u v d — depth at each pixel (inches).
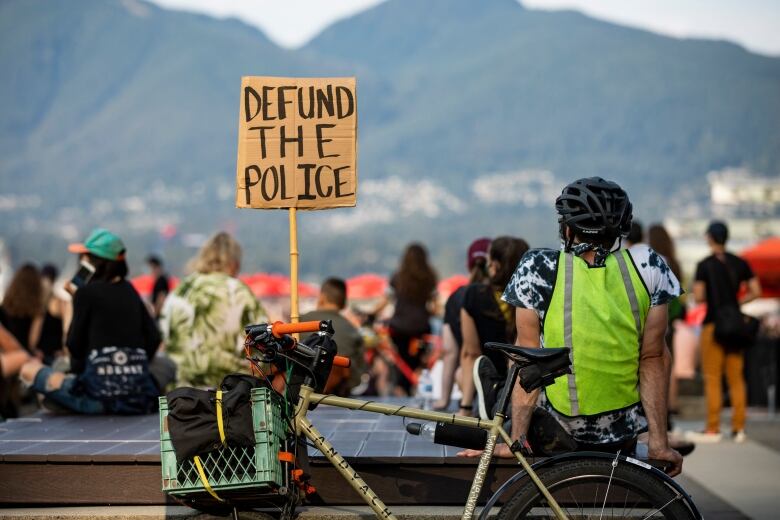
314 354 208.2
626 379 219.3
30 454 245.6
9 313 597.6
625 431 222.8
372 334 661.3
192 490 197.5
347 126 261.4
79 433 291.6
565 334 217.6
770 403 656.4
